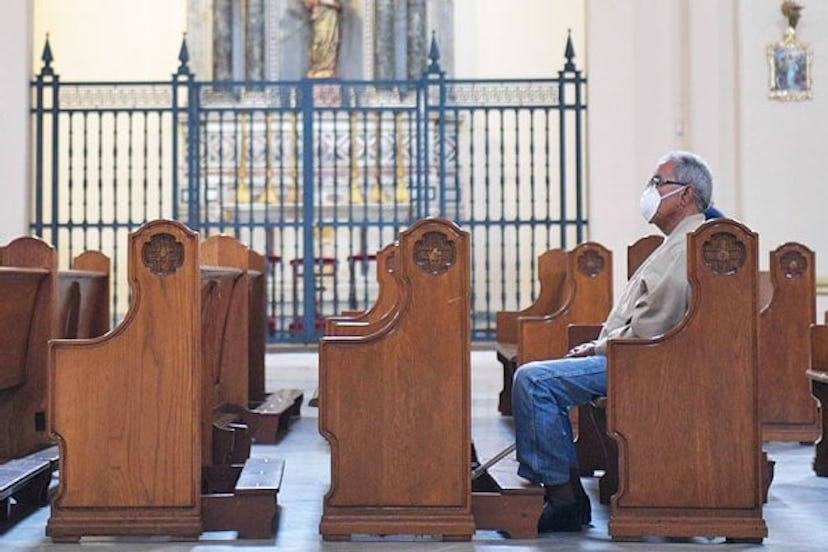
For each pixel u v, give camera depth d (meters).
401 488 4.74
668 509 4.73
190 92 14.28
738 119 12.43
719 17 12.66
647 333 4.93
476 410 9.42
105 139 17.83
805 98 12.31
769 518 5.35
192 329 4.73
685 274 4.92
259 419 7.82
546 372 5.02
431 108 14.32
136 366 4.72
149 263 4.72
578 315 7.68
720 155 12.61
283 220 14.41
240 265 7.83
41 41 17.92
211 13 18.09
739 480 4.71
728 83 12.62
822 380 5.93
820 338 6.25
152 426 4.73
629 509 4.75
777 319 7.61
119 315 17.86
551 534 4.96
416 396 4.73
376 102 17.89
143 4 18.08
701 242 4.70
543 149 17.86
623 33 13.98
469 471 4.76
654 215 5.23
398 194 16.94
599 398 5.11
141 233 4.71
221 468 5.73
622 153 13.99
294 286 14.64
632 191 13.95
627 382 4.73
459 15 18.20
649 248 6.94
